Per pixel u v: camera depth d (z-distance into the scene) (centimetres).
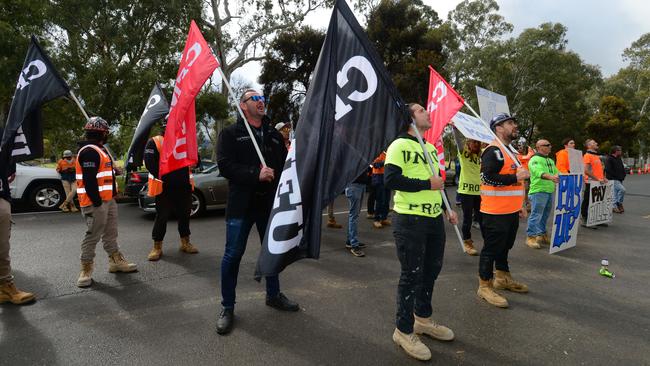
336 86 262
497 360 277
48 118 1502
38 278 438
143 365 266
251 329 319
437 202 288
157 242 515
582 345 300
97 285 418
